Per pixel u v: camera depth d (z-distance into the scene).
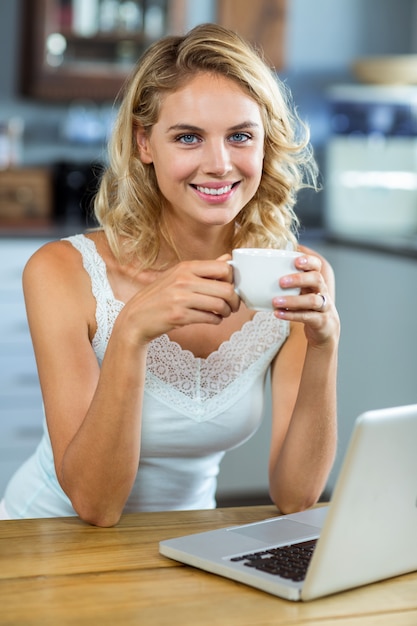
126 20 4.63
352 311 4.34
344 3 5.18
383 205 4.68
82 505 1.69
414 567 1.48
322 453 1.85
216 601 1.35
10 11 4.73
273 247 2.13
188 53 1.81
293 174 2.14
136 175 1.99
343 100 4.67
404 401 3.98
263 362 2.07
